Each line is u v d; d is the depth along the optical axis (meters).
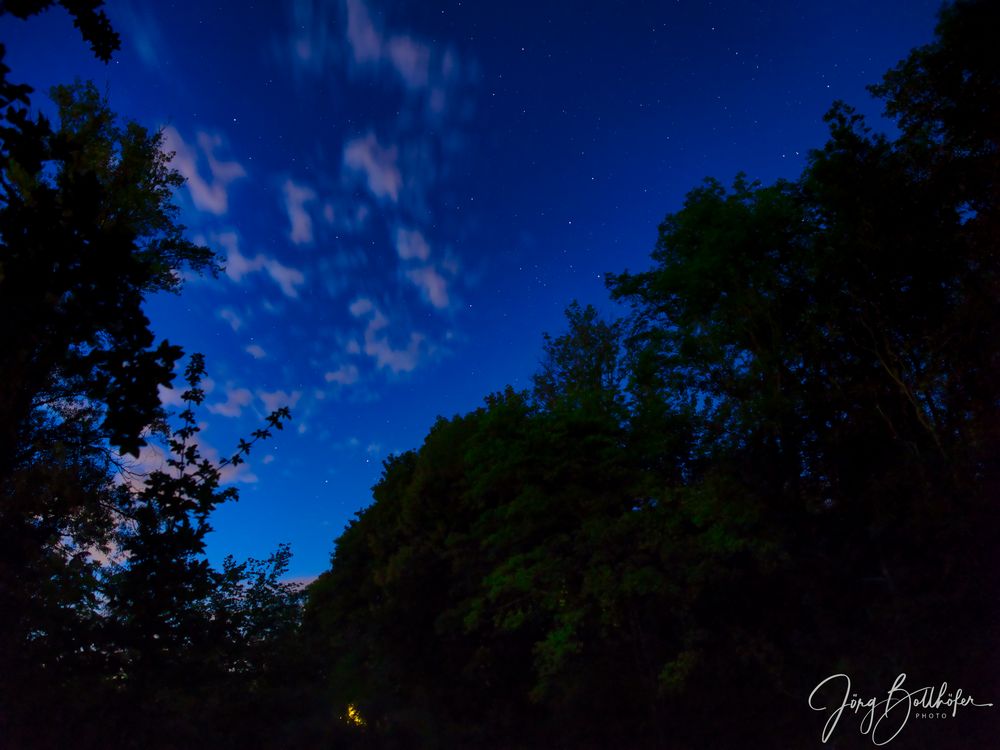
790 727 15.73
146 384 3.17
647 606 18.41
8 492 9.19
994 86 15.25
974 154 15.88
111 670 9.12
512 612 19.66
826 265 18.16
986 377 14.86
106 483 11.37
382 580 27.89
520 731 22.55
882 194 16.66
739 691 16.97
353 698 28.08
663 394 20.25
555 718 20.86
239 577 11.84
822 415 17.75
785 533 16.30
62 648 8.94
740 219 19.97
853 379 17.98
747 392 18.92
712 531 16.30
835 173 17.34
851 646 15.09
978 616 13.30
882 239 16.53
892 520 15.17
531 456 19.05
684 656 16.06
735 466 17.34
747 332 19.95
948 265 16.50
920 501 14.50
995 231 15.20
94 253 2.89
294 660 13.04
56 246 2.81
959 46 15.29
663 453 20.34
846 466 17.03
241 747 11.48
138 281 3.06
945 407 16.05
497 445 19.80
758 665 16.64
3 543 8.84
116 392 3.15
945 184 16.22
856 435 17.12
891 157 17.17
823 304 18.70
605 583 16.81
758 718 16.38
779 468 17.34
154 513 8.65
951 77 15.62
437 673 25.81
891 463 16.39
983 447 14.27
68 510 10.31
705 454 19.58
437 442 29.09
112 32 3.10
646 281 22.55
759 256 20.03
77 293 2.94
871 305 17.47
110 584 9.94
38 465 9.93
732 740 16.41
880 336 17.62
